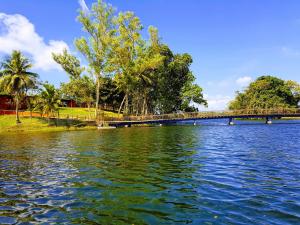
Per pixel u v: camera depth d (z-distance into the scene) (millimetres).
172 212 7520
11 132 42625
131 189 9781
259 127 50625
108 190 9688
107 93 79750
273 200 8344
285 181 10578
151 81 63938
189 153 18297
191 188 9797
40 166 14297
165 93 76062
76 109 75000
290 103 100500
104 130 45844
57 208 7957
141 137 31391
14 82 46125
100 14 54719
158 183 10539
